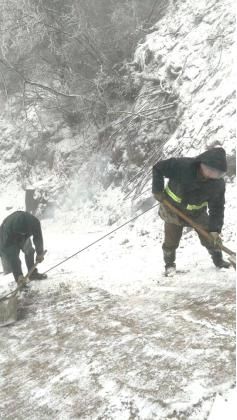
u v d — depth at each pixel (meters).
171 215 5.00
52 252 9.33
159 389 2.97
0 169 18.58
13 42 14.55
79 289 5.62
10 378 3.66
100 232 10.64
